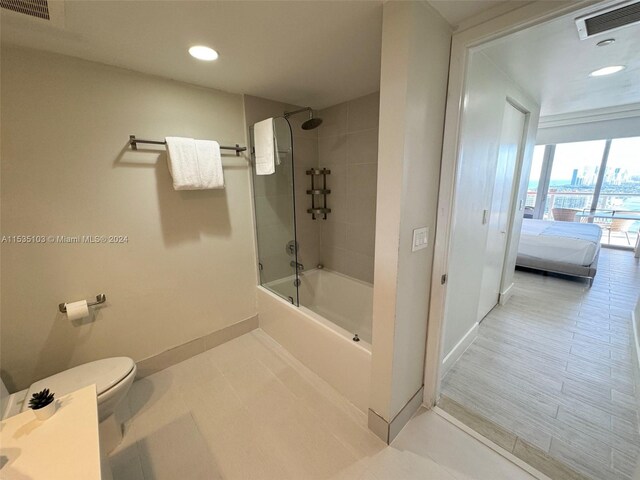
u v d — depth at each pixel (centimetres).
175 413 162
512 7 103
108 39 127
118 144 162
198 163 182
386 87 107
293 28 122
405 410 150
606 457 133
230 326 234
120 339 180
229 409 164
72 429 81
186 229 197
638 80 201
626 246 520
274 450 139
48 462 72
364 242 250
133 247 176
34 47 132
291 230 225
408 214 118
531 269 404
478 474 126
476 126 159
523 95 227
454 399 170
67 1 99
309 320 188
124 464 133
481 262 215
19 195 137
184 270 201
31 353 150
